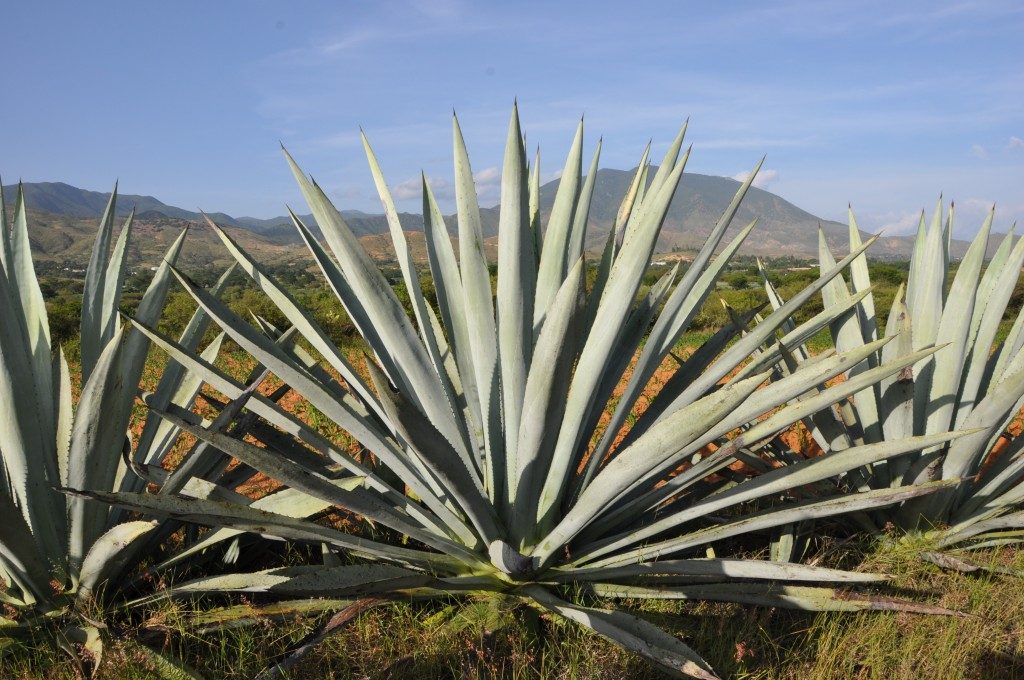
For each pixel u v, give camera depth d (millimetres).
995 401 3736
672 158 3465
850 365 2898
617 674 2893
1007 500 4082
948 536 4090
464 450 3381
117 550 2879
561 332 2705
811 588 3275
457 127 3316
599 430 7133
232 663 2938
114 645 2789
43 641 2963
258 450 2770
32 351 3266
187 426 2697
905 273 32062
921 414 4117
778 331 4633
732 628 3213
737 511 4434
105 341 3412
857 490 4230
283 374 3131
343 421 3242
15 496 3078
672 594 3057
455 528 3375
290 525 2840
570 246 3547
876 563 3850
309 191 3209
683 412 2678
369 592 2723
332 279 3602
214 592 3324
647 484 3752
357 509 2982
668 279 3893
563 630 3109
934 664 3092
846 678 2994
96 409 2896
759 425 3102
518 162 3131
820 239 4676
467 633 2969
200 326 3998
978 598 3586
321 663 2926
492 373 3445
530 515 3266
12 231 3410
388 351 3621
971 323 4352
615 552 3588
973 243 3898
